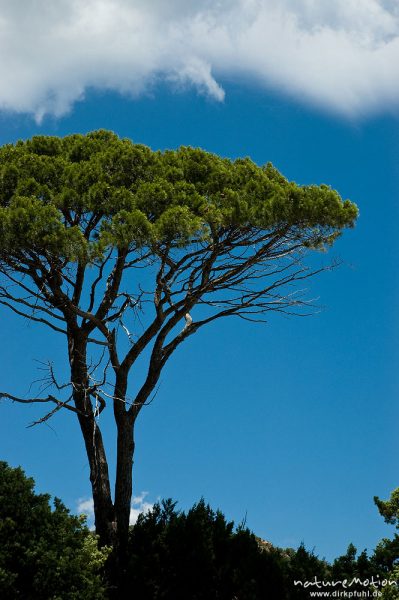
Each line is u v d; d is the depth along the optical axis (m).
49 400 14.12
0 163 14.93
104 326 14.64
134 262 14.81
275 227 14.04
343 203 14.16
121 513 14.06
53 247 13.01
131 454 14.49
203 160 15.22
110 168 14.62
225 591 12.49
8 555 10.31
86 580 10.71
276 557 13.02
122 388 14.67
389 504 12.33
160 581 12.56
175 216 12.93
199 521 13.31
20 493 10.96
